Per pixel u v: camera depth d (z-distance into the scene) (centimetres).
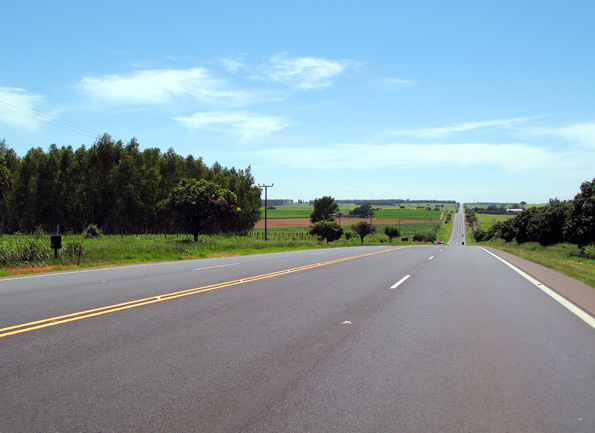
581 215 3747
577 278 1546
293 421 375
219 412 391
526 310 881
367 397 428
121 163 6406
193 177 7556
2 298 935
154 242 3147
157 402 411
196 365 515
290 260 2164
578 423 377
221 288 1120
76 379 465
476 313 845
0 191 4478
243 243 3781
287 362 531
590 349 599
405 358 552
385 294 1070
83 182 6481
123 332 659
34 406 399
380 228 14150
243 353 564
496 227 10606
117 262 1956
